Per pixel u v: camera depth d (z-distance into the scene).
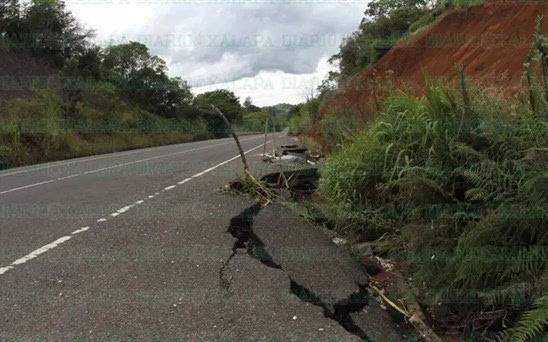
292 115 36.44
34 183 11.19
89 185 10.27
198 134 51.47
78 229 6.16
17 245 5.49
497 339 3.40
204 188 9.03
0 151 17.70
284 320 3.61
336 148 9.09
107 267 4.73
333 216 6.25
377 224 5.61
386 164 5.70
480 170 4.18
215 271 4.61
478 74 13.84
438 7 25.95
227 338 3.34
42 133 21.02
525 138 4.07
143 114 43.00
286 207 6.97
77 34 38.50
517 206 3.61
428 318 3.80
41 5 34.88
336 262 4.86
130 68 51.53
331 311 3.90
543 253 3.41
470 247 3.68
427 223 4.61
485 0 18.52
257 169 10.25
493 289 3.50
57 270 4.66
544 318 2.96
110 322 3.58
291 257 5.01
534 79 4.56
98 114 31.45
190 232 5.91
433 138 4.91
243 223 6.32
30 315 3.70
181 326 3.51
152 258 4.98
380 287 4.41
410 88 6.79
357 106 10.98
